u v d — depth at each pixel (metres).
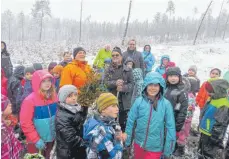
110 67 4.81
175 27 83.94
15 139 2.89
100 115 2.87
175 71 4.13
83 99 3.44
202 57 22.98
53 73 5.86
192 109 5.12
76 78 4.37
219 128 4.00
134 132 3.76
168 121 3.55
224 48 28.47
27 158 2.83
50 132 3.69
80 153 3.21
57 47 28.30
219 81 4.02
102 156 2.71
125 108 4.72
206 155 4.26
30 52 24.14
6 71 6.95
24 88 5.00
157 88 3.54
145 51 10.07
